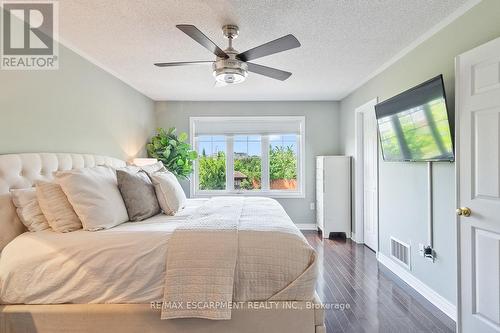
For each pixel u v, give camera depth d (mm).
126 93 3834
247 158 5180
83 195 1840
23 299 1606
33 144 2213
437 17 2164
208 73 3445
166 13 2078
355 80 3803
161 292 1600
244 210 2402
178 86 4027
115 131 3514
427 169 2496
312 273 1615
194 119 5027
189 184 5086
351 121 4473
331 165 4496
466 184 1863
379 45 2678
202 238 1659
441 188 2322
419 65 2609
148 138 4637
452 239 2197
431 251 2418
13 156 1940
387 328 2049
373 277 2961
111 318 1593
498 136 1649
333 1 1945
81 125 2809
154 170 3072
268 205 2678
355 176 4309
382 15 2135
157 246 1638
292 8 2031
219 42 2561
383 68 3293
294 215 5102
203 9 2031
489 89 1694
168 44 2613
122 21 2188
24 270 1607
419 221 2621
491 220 1686
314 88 4211
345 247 4043
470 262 1826
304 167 5055
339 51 2816
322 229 4570
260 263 1619
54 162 2264
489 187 1705
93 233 1745
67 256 1618
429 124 2342
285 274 1619
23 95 2129
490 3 1829
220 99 4898
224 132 5102
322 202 4570
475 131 1798
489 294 1708
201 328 1607
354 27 2318
